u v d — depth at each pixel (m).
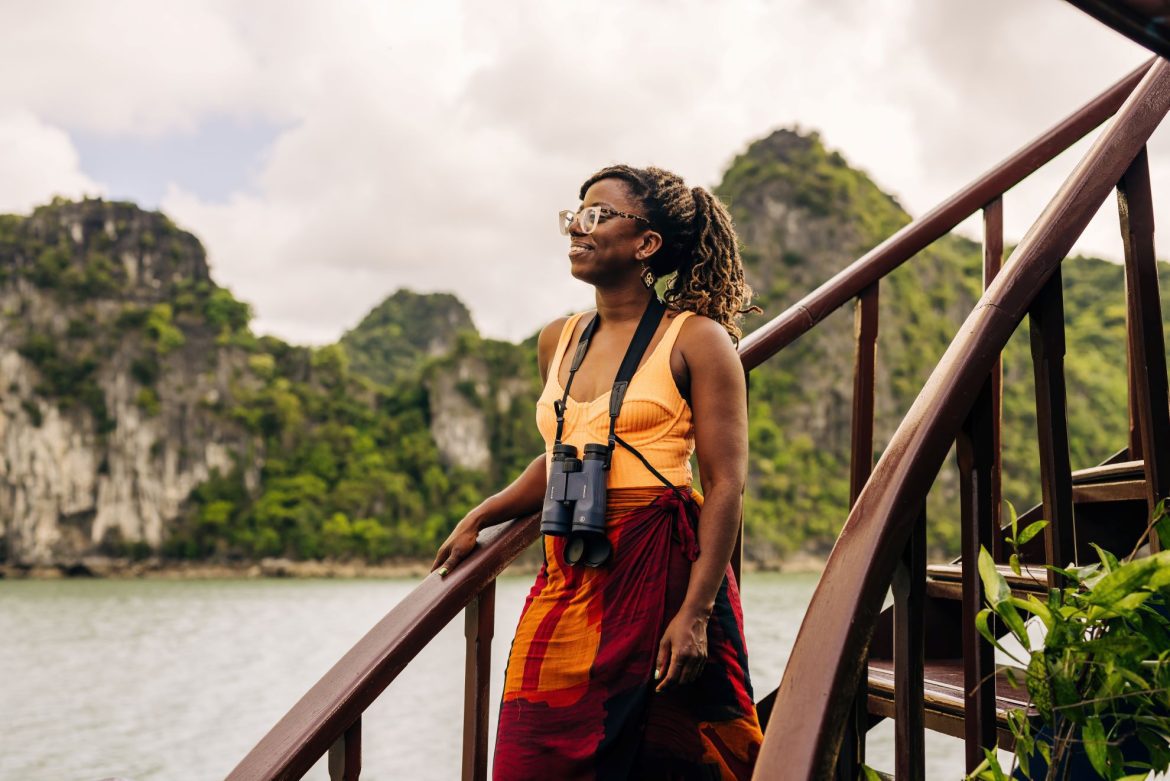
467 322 190.12
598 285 1.63
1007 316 1.24
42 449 107.12
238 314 121.94
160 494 110.62
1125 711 1.16
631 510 1.45
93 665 56.69
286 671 55.12
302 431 117.56
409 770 29.12
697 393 1.48
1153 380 1.45
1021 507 92.75
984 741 1.24
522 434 119.88
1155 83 1.47
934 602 2.07
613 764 1.37
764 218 128.25
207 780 31.44
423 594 1.50
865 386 2.00
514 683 1.46
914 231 2.06
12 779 31.19
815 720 0.93
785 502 109.56
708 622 1.42
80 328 111.94
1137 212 1.45
